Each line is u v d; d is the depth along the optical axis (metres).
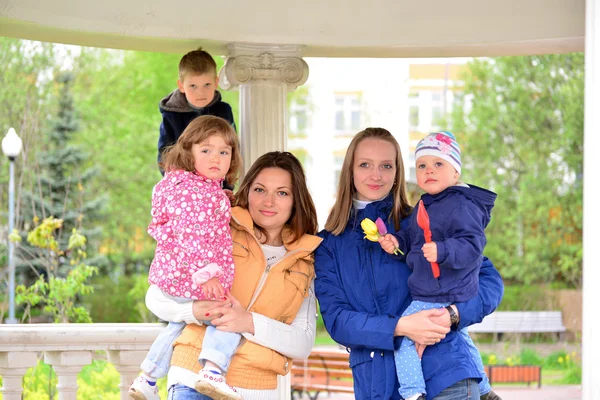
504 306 22.66
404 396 3.98
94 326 5.08
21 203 18.69
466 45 5.95
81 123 22.69
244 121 5.72
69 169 21.05
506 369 15.26
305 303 4.19
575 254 22.59
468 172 24.33
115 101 24.34
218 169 3.96
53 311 10.56
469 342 4.23
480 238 3.98
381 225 4.04
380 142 4.29
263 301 3.99
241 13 5.60
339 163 27.17
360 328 4.02
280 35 5.68
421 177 4.16
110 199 23.48
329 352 12.02
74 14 5.25
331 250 4.26
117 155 24.30
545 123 23.88
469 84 24.73
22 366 4.93
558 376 17.05
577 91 22.83
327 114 26.78
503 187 23.92
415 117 26.72
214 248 3.84
